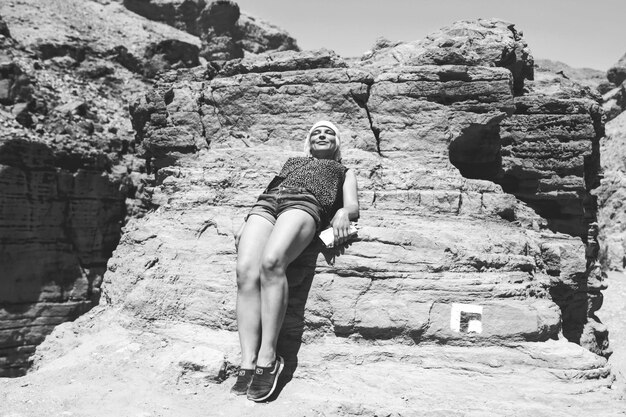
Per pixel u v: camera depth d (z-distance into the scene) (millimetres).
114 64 15211
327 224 2746
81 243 9430
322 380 2492
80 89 12930
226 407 2340
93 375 2613
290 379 2518
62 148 9367
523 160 4902
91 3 24188
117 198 10078
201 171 3426
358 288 2646
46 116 10445
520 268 2859
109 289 3332
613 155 14352
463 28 4484
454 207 3018
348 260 2668
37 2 20234
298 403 2346
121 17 24062
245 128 3836
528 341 2572
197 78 4398
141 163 10648
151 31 23797
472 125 3537
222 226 3074
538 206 4938
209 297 2844
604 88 18703
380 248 2689
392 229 2746
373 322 2596
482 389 2400
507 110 3508
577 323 4938
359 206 2977
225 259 2971
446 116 3480
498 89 3498
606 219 12266
